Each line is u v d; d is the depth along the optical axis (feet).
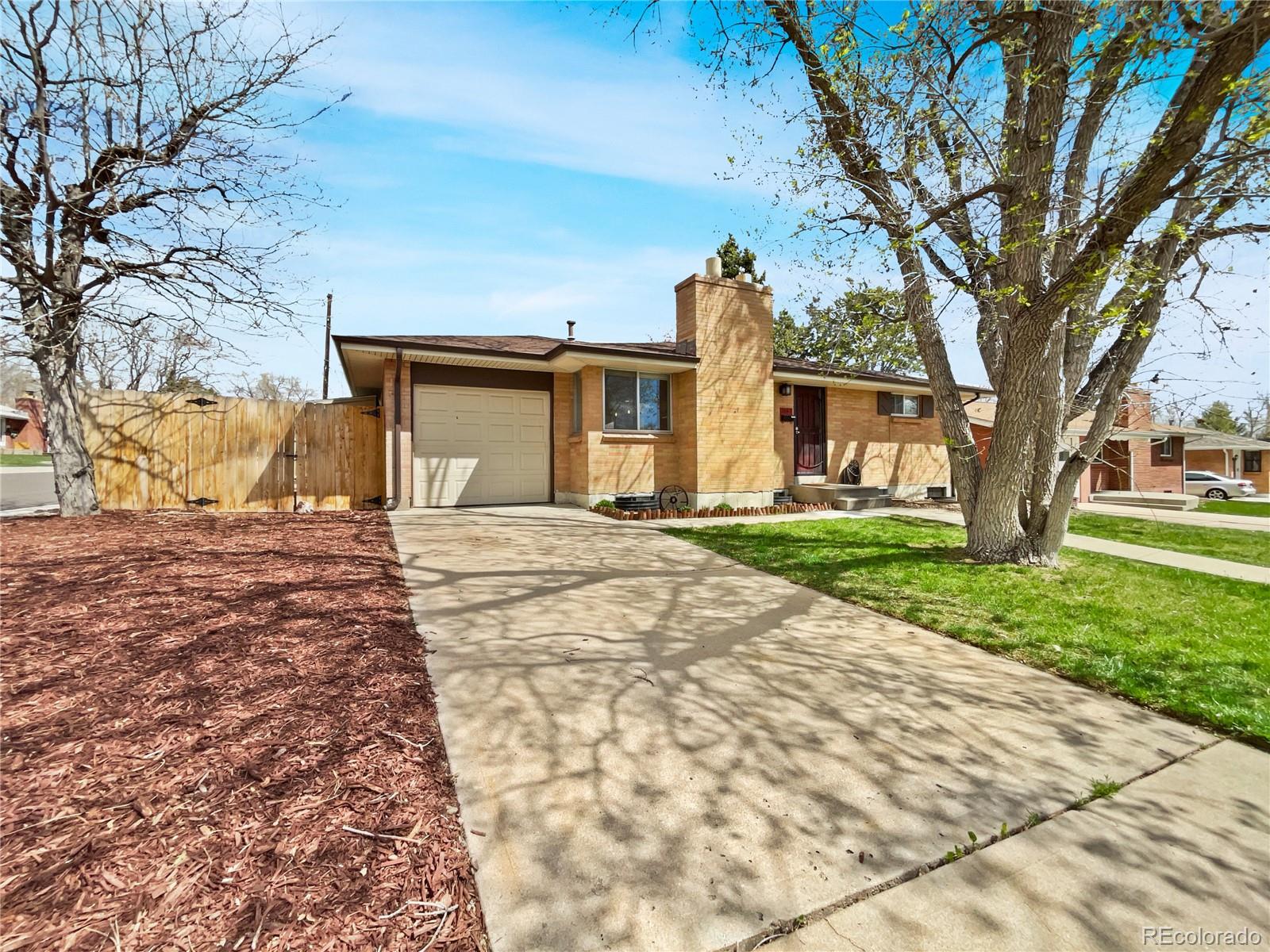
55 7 22.91
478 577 18.74
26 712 8.45
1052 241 17.79
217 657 10.69
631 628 14.82
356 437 35.42
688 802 7.70
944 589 19.12
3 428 111.04
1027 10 16.67
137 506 30.78
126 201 25.38
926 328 23.24
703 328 37.32
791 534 29.32
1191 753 9.59
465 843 6.64
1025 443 21.85
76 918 5.06
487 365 36.11
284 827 6.47
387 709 9.50
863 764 8.87
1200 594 19.16
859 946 5.55
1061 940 5.71
